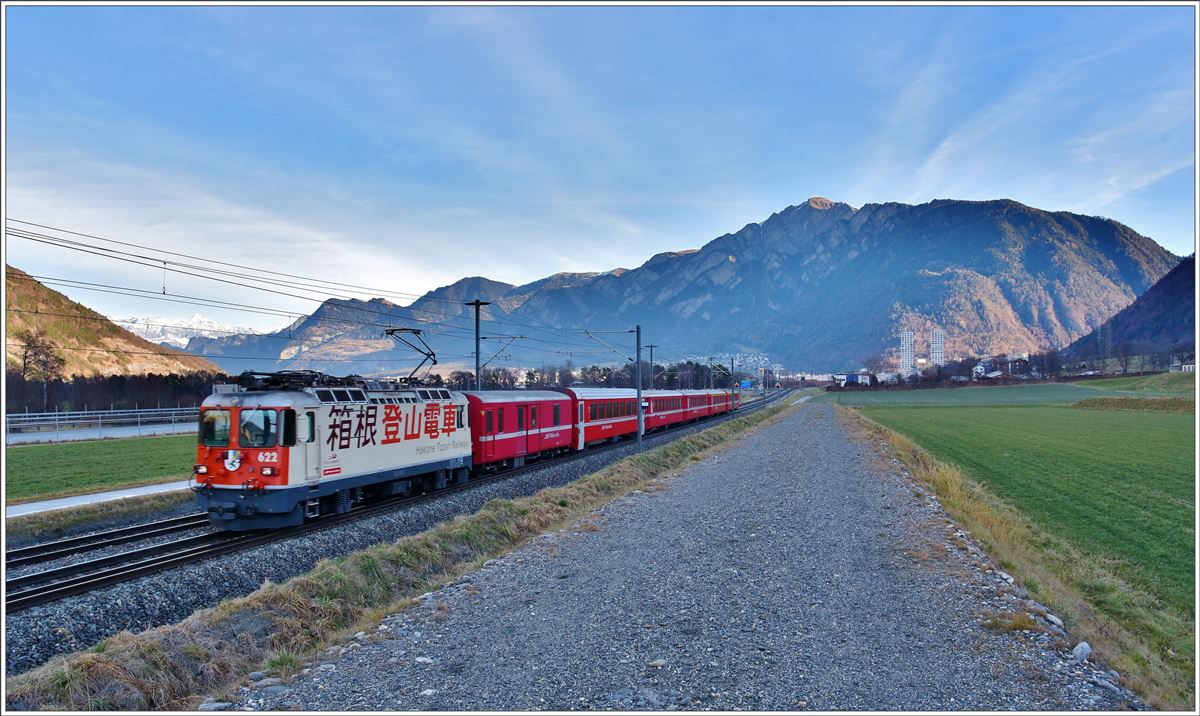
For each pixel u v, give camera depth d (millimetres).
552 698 8734
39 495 24484
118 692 9094
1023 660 9758
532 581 14344
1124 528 21047
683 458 39656
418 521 21750
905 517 20188
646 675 9383
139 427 53844
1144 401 82812
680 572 14617
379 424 22203
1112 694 8742
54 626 12008
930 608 12047
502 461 31922
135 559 16766
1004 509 23859
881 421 73750
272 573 16141
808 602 12461
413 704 8703
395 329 29938
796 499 23641
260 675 10180
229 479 18375
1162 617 13398
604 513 21922
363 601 13766
